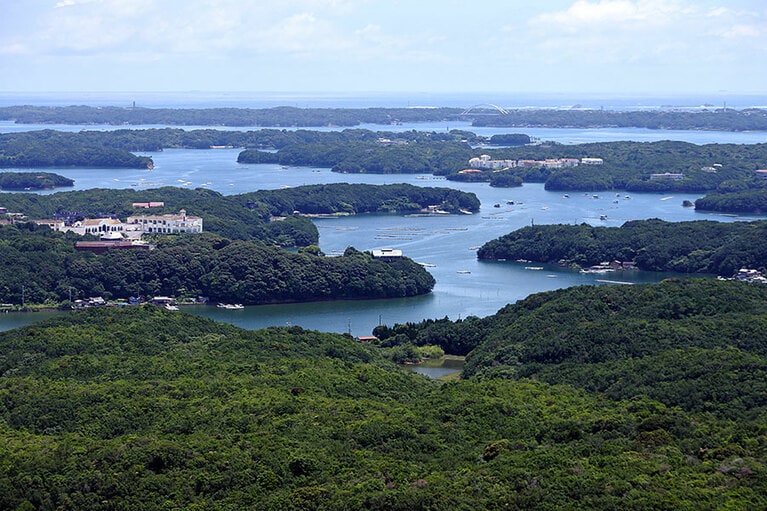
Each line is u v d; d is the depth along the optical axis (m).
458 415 196.62
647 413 188.50
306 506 152.62
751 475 153.25
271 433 181.50
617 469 158.75
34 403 198.88
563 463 162.50
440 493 152.62
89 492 160.50
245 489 160.38
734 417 188.00
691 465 161.00
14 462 168.12
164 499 158.75
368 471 164.50
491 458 172.25
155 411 196.25
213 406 197.62
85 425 190.50
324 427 184.75
